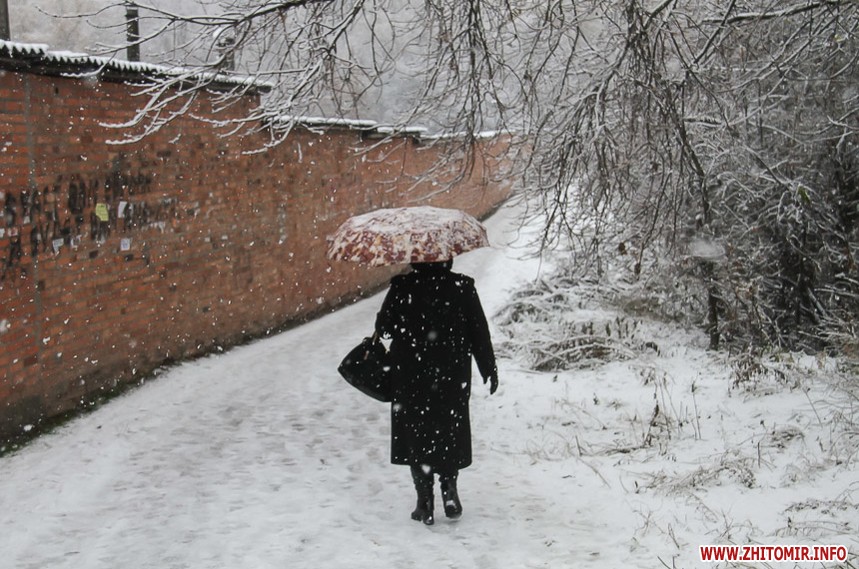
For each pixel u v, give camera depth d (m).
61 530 5.70
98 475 6.86
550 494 6.34
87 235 9.19
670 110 8.02
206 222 12.07
